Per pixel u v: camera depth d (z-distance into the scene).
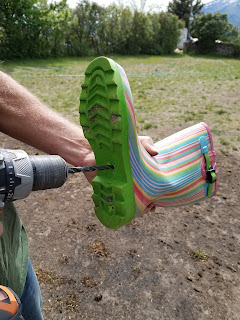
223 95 2.33
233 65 4.63
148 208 0.35
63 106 1.90
